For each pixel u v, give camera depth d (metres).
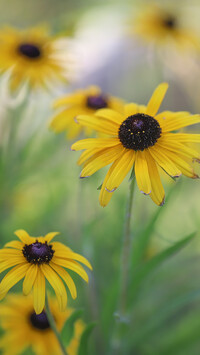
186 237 0.47
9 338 0.49
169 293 0.58
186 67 1.06
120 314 0.48
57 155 0.70
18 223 0.60
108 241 0.59
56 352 0.48
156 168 0.42
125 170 0.42
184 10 1.18
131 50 1.16
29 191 0.70
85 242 0.52
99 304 0.55
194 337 0.55
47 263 0.42
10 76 0.58
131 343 0.52
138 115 0.43
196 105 1.05
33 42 0.59
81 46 1.10
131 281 0.49
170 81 1.05
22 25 1.27
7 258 0.42
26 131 0.68
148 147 0.43
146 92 1.08
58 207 0.63
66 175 0.69
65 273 0.42
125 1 1.23
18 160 0.62
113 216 0.60
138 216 0.60
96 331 0.52
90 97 0.53
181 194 0.72
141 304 0.58
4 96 0.59
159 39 0.74
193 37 0.76
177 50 0.74
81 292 0.55
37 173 0.67
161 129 0.43
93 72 1.12
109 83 1.11
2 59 0.57
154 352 0.55
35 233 0.59
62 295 0.41
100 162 0.42
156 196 0.42
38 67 0.58
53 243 0.43
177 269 0.58
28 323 0.49
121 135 0.43
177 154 0.42
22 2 1.32
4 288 0.41
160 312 0.52
